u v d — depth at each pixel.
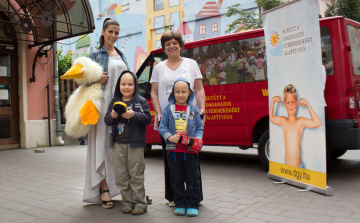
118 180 3.43
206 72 6.13
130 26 19.86
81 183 4.91
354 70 4.79
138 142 3.35
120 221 3.21
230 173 5.53
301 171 4.40
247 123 5.62
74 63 3.57
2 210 3.60
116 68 3.76
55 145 9.63
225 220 3.18
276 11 4.70
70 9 8.02
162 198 4.03
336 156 6.39
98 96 3.53
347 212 3.35
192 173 3.35
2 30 8.65
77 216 3.38
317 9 4.08
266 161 5.46
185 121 3.35
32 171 5.86
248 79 5.62
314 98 4.15
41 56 9.36
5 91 8.88
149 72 6.96
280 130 4.79
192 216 3.30
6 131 8.89
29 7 8.48
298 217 3.23
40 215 3.42
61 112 10.38
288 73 4.57
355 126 4.62
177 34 3.53
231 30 14.22
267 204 3.69
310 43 4.18
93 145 3.66
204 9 16.52
